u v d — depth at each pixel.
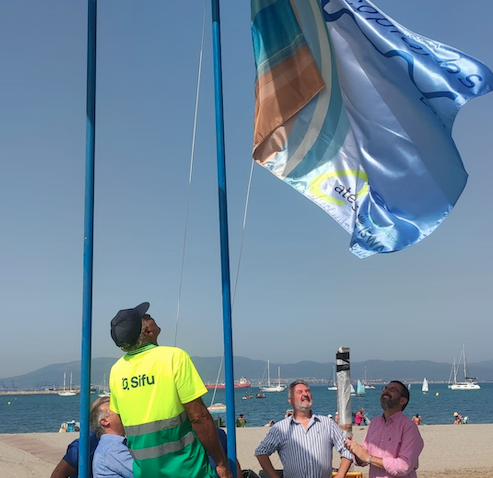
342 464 6.09
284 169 7.46
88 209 5.13
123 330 4.52
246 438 25.70
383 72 7.52
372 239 7.31
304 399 6.20
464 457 18.53
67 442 23.00
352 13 7.66
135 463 4.46
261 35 7.68
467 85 7.44
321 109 7.49
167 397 4.39
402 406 6.10
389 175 7.46
